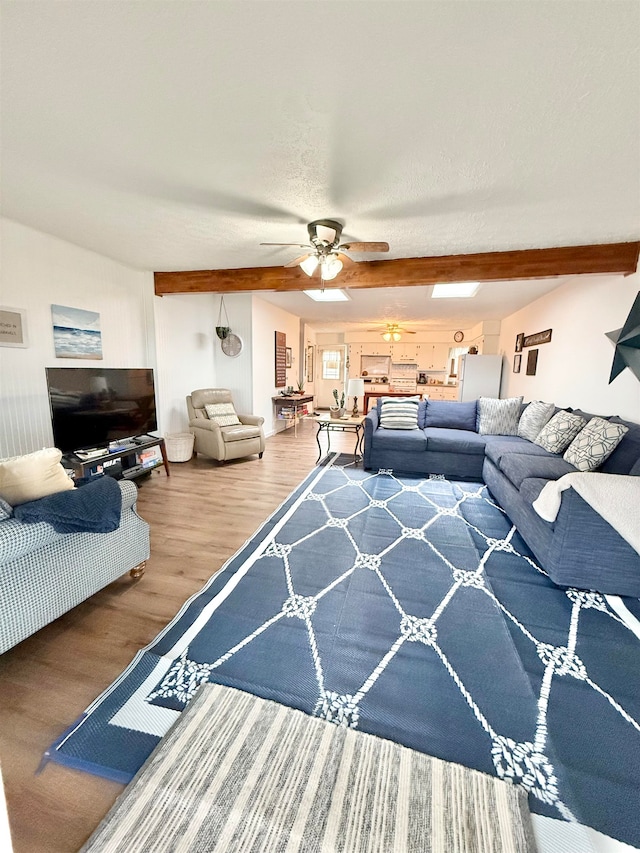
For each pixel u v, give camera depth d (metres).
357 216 2.51
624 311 3.07
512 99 1.39
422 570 2.20
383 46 1.16
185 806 1.00
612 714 1.30
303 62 1.23
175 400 4.77
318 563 2.26
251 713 1.27
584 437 2.81
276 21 1.09
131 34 1.14
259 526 2.77
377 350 9.52
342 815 0.98
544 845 0.94
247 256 3.49
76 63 1.24
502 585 2.06
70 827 0.97
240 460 4.74
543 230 2.74
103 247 3.27
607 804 1.03
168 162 1.86
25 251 2.83
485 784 1.07
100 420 3.22
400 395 7.52
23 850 0.92
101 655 1.54
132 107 1.46
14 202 2.35
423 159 1.81
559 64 1.22
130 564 2.01
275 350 6.29
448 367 9.13
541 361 4.79
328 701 1.33
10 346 2.77
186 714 1.26
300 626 1.71
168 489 3.60
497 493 3.28
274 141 1.68
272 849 0.91
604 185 2.04
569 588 2.03
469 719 1.27
